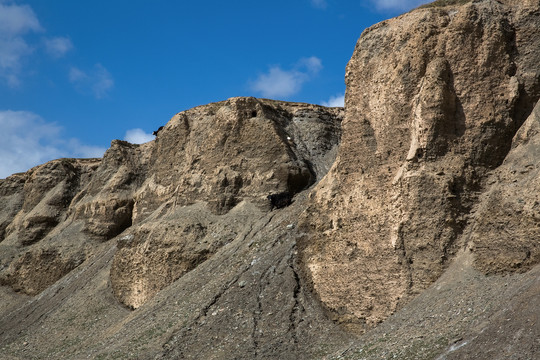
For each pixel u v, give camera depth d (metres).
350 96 33.03
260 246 38.34
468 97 28.61
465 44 29.12
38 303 49.88
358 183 31.42
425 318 23.67
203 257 42.59
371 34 33.25
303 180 47.09
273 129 48.41
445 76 29.02
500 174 27.12
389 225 28.70
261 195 46.28
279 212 44.44
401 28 31.67
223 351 28.97
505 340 18.91
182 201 48.81
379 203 29.72
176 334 31.30
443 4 32.84
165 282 42.88
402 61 30.78
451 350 20.02
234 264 37.56
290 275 32.94
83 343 39.78
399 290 27.41
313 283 31.83
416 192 27.92
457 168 27.70
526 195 24.52
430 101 28.59
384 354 22.09
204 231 44.44
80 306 46.09
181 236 43.97
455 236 26.80
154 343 31.34
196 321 31.94
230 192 47.00
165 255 43.53
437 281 26.16
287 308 30.95
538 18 28.91
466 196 27.27
